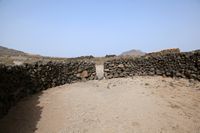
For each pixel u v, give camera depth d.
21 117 7.44
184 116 7.61
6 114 7.46
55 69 13.28
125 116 7.83
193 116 7.57
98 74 20.64
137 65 16.73
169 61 13.79
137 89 11.55
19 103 8.73
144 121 7.36
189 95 9.62
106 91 11.73
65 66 14.44
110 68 17.94
